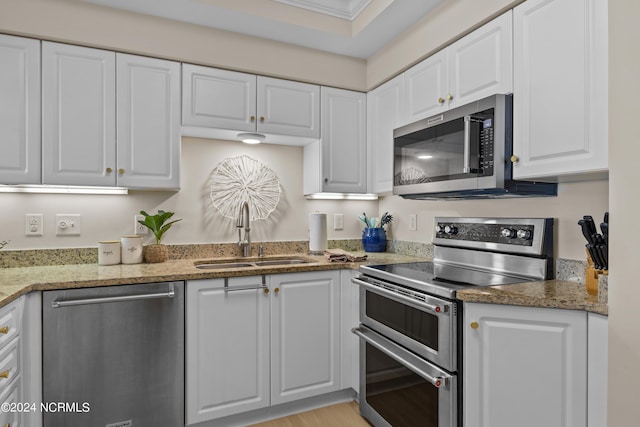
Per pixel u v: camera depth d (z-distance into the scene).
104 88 2.02
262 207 2.68
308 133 2.51
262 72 2.36
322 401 2.26
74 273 1.86
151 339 1.81
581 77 1.35
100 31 1.99
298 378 2.14
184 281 1.87
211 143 2.55
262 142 2.68
